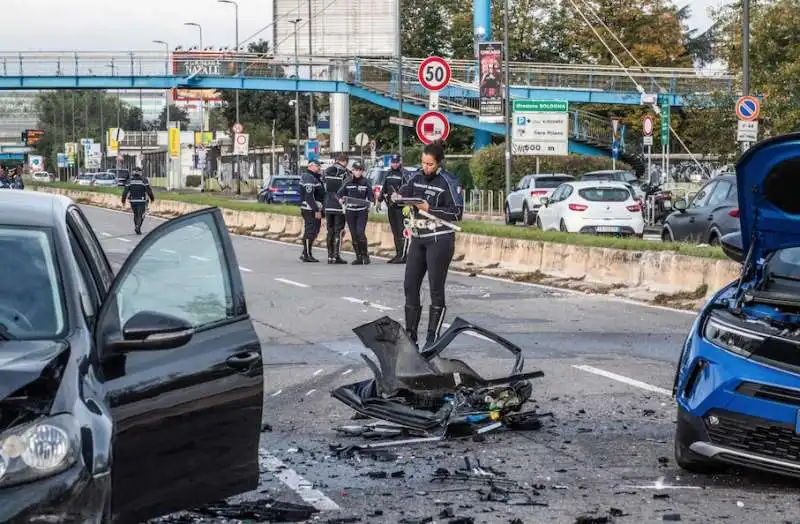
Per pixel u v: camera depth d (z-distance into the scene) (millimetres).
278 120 134000
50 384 5473
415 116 89188
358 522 7621
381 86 86938
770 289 9180
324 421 11047
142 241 6430
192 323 6684
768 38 55938
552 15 105312
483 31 72812
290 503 8047
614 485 8547
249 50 134750
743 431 8164
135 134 172250
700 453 8383
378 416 10523
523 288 24641
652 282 22547
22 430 5215
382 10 114188
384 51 114312
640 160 76062
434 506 8008
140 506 6230
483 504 8055
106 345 6113
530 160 68000
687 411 8508
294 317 19375
